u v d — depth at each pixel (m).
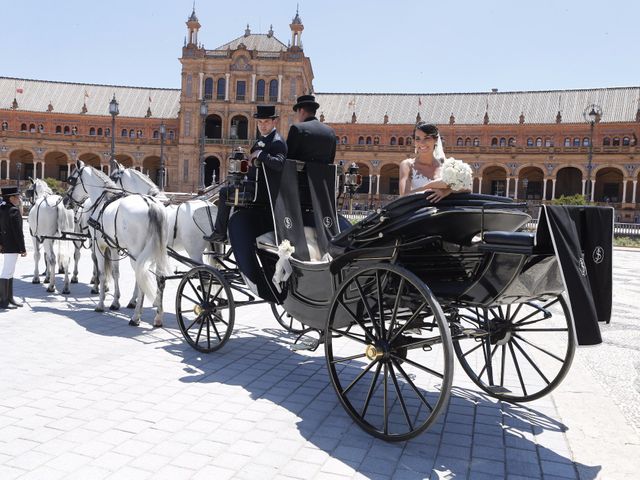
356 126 91.50
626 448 5.16
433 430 5.52
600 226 4.71
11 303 11.40
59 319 10.34
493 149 85.50
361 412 5.65
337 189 8.39
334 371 5.68
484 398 6.56
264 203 7.57
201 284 8.23
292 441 5.15
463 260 5.30
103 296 11.17
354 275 5.32
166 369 7.36
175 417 5.64
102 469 4.45
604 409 6.20
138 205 9.48
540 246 4.54
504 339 6.29
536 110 87.75
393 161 89.69
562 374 5.77
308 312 6.62
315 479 4.41
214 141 83.50
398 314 6.04
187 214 10.04
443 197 4.91
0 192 11.39
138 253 9.42
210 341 8.98
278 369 7.55
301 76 83.50
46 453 4.71
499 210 4.87
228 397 6.32
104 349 8.29
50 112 92.00
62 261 13.95
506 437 5.39
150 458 4.68
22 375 6.89
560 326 11.14
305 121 7.45
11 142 90.56
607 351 9.12
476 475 4.57
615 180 84.31
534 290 5.11
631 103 82.88
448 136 89.00
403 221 4.86
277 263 6.38
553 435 5.45
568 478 4.55
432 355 8.58
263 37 88.31
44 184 15.20
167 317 10.98
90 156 96.25
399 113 93.12
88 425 5.35
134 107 95.50
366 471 4.59
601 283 4.68
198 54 82.81
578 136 82.81
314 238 7.39
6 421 5.39
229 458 4.74
